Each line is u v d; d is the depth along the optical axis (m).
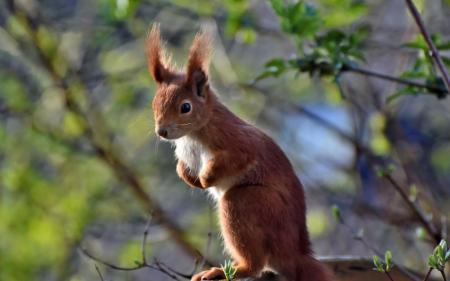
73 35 16.00
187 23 16.45
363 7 12.18
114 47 16.17
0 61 16.52
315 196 16.08
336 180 16.33
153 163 16.70
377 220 14.54
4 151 15.84
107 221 15.73
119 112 16.23
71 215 15.13
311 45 9.70
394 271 8.54
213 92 8.26
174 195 17.09
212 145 8.05
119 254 15.16
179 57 16.03
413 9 7.98
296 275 7.78
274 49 17.05
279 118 17.08
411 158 14.70
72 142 15.47
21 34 15.16
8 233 15.13
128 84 15.91
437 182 16.77
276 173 7.99
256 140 8.05
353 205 14.20
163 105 8.05
